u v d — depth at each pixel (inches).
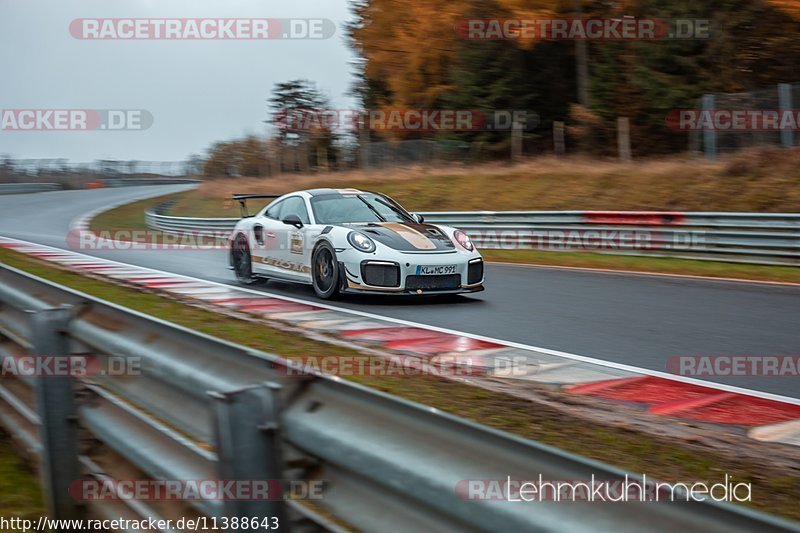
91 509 122.9
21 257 565.6
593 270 472.4
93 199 1818.4
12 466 151.0
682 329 268.5
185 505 97.0
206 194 1382.9
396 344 241.6
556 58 1131.3
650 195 718.5
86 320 126.8
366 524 71.8
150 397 107.0
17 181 2300.7
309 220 355.9
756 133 722.8
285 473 82.5
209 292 370.9
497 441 59.9
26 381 140.9
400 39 1153.4
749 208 622.5
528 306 320.8
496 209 828.0
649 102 977.5
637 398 180.1
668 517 49.1
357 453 70.7
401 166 1114.7
